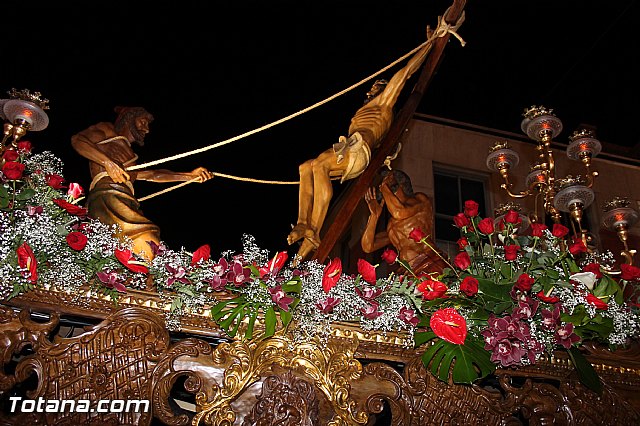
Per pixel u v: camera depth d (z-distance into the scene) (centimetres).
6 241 391
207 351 409
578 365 446
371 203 615
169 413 391
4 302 394
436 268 571
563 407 449
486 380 478
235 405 402
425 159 1024
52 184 428
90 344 395
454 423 428
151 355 401
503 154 639
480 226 478
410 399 428
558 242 482
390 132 636
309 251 590
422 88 666
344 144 613
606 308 450
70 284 405
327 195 609
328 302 426
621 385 470
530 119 645
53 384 379
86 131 539
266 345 419
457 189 1034
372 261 908
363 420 414
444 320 422
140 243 491
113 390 388
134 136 557
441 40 657
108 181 518
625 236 597
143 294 416
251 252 437
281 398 407
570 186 589
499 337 430
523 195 628
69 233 408
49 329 391
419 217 598
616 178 1061
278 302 420
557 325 445
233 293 428
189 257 435
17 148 449
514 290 442
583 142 646
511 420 435
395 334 445
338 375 422
